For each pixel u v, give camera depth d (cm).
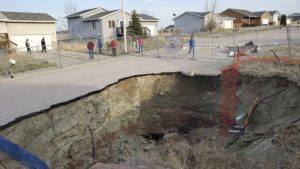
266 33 5112
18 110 1120
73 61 2497
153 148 1210
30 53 2867
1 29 3741
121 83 1666
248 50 2477
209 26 6588
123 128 1633
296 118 1183
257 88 1606
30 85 1577
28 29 4050
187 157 962
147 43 3691
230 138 1355
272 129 1158
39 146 1071
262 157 918
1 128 945
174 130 1772
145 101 1812
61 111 1210
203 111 1766
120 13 5062
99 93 1438
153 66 2073
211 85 1756
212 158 928
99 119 1423
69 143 1228
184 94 1816
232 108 1641
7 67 1969
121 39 3734
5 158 825
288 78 1492
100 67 2133
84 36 5197
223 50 2884
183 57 2497
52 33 4316
